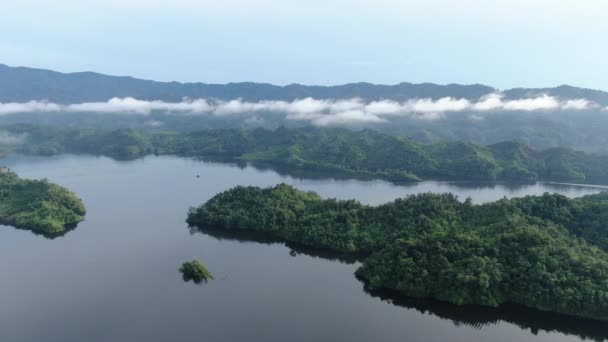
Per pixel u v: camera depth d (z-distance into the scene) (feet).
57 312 497.05
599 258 496.64
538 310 469.16
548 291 462.60
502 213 608.60
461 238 534.37
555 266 478.18
